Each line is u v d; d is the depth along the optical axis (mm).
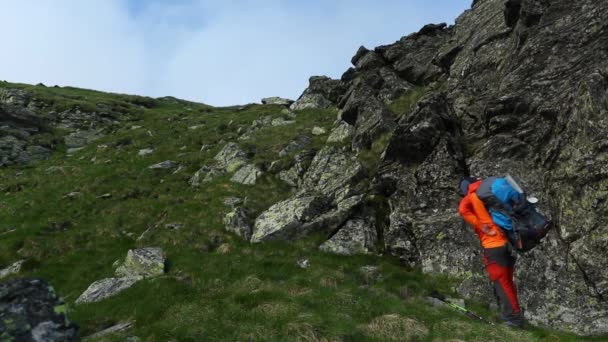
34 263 23969
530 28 24422
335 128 37312
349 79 49781
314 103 50781
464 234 20016
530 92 21734
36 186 37844
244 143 39062
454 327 13906
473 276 18500
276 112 54062
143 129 57531
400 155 25250
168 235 25203
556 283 16516
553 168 18750
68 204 32188
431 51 38844
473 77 27953
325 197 25766
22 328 8391
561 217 17469
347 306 15539
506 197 10398
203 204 29312
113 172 38125
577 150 17812
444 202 22016
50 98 71812
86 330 15711
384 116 30969
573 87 19703
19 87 85375
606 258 15922
